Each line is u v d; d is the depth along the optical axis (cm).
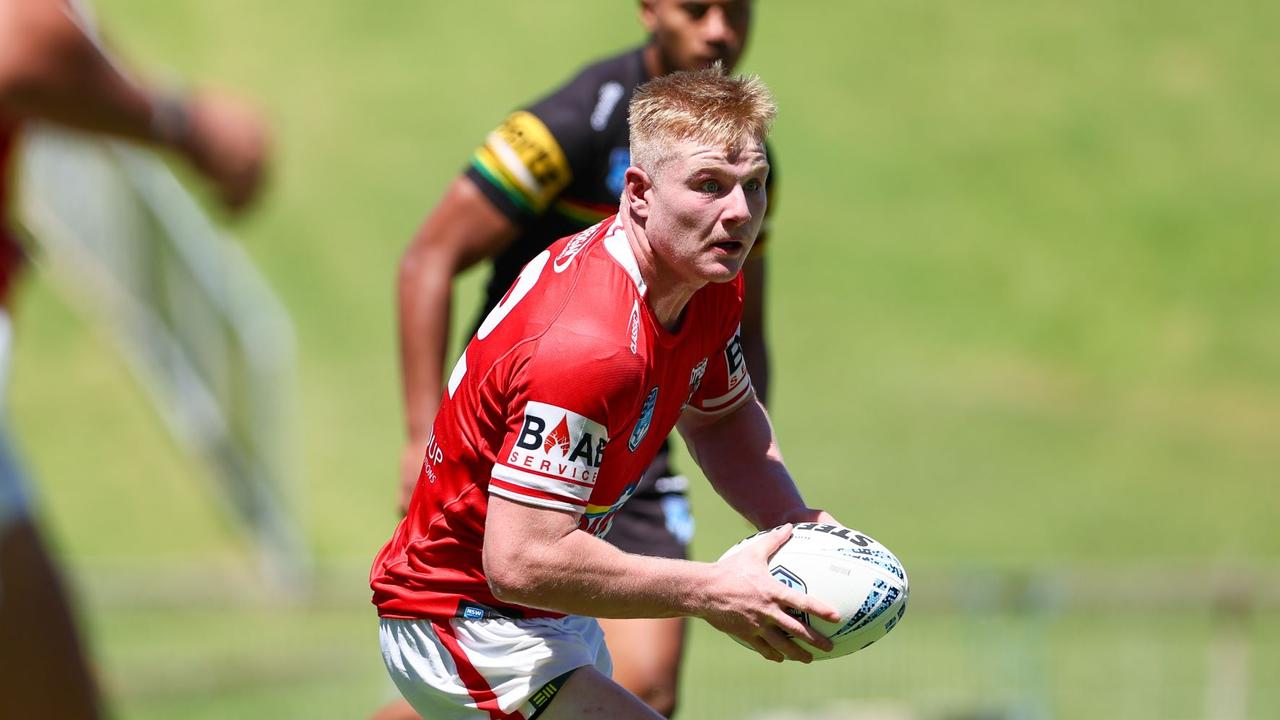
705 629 4075
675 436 5506
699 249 1149
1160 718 3862
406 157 7262
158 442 5541
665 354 1213
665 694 1688
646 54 1678
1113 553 5394
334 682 3884
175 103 685
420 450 1675
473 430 1247
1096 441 6097
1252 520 5644
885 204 7306
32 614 1027
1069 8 8450
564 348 1158
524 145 1639
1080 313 6844
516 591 1194
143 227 4625
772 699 3781
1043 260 7088
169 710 3722
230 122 692
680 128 1135
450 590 1310
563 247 1241
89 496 5319
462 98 7588
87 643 1056
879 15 8319
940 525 5525
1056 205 7381
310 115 7444
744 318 1745
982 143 7644
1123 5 8488
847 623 1274
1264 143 7756
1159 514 5662
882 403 6262
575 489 1180
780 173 7412
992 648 3653
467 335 1783
